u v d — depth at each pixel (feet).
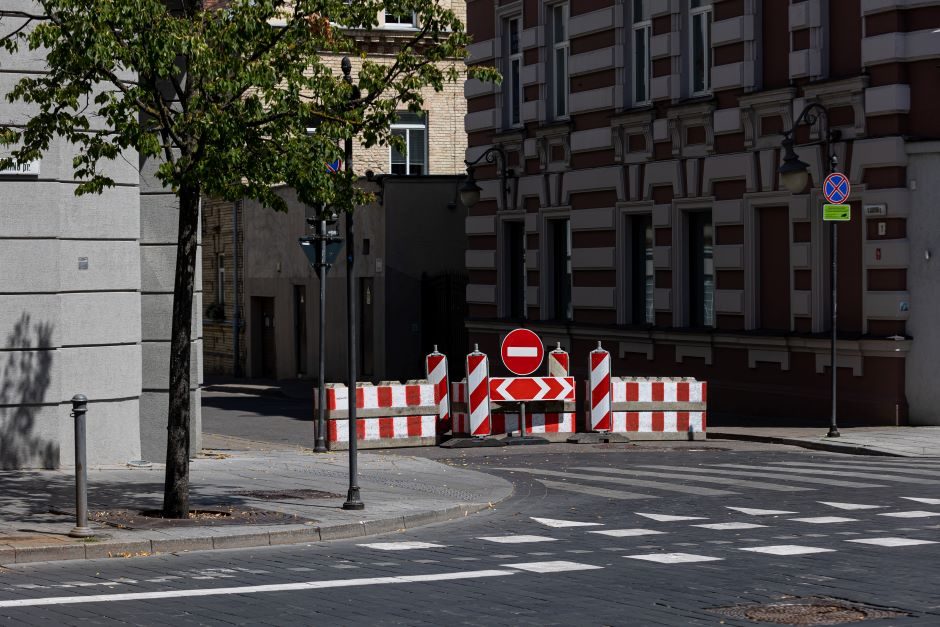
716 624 34.19
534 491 65.51
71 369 68.13
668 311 114.62
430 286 152.05
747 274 105.50
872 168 93.61
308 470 72.49
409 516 54.60
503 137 137.49
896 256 91.97
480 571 42.60
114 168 69.26
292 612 35.99
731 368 107.45
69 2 49.52
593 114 124.26
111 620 34.91
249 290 179.73
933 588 38.83
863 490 63.62
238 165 51.90
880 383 93.61
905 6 91.56
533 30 132.57
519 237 138.62
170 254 75.97
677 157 113.29
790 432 92.48
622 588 39.32
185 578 41.60
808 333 98.94
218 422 113.19
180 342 53.01
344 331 157.58
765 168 103.14
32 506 55.26
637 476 71.31
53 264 67.00
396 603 37.22
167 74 50.08
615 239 121.08
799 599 37.37
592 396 92.27
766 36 104.17
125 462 70.44
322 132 54.34
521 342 91.71
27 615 35.55
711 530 51.55
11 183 65.92
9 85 65.41
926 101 91.56
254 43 52.80
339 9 53.31
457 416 90.74
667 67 114.01
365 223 154.51
